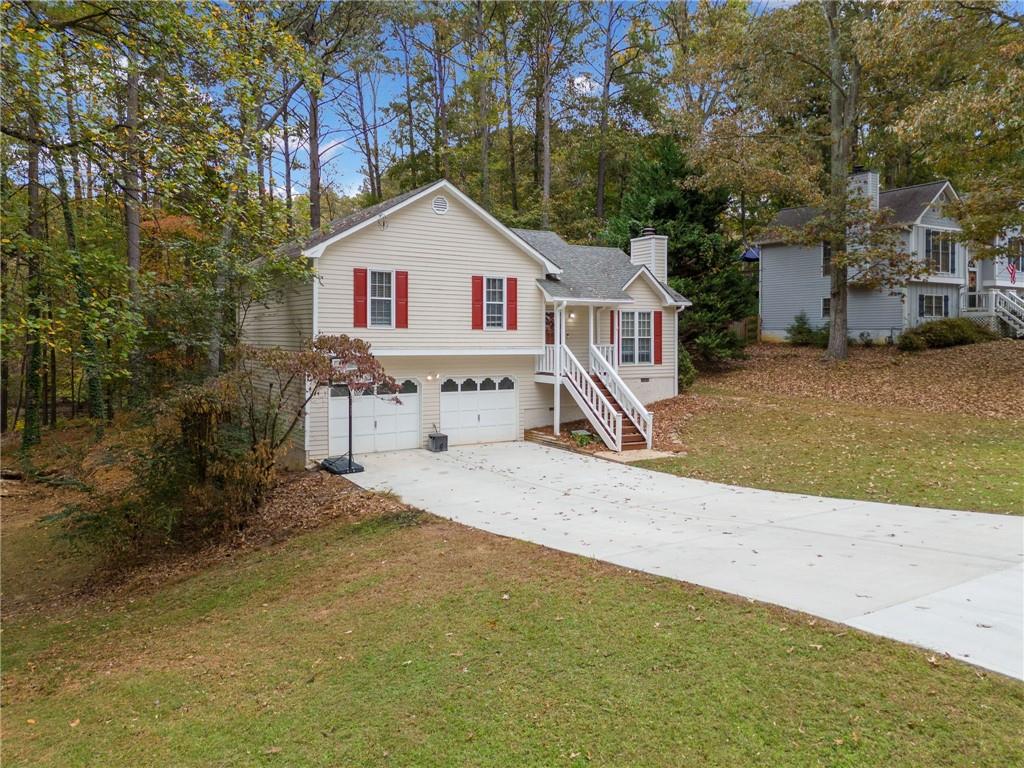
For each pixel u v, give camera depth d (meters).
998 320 26.48
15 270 9.97
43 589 10.42
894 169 35.69
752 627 5.57
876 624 5.45
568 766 3.92
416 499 11.77
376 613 6.72
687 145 27.59
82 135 9.16
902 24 17.72
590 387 17.38
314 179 28.23
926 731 3.97
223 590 8.41
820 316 29.41
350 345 12.22
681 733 4.15
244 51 12.65
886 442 14.43
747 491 11.57
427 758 4.11
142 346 14.28
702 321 25.22
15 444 21.39
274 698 5.13
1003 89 15.31
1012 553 7.29
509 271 18.12
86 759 4.53
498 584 7.23
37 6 9.61
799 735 4.04
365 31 24.20
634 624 5.85
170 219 18.83
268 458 11.78
